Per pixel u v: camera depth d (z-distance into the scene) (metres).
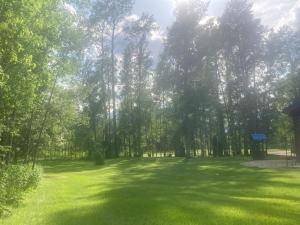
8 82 13.09
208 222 9.38
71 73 20.55
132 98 62.50
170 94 60.75
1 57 10.84
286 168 29.28
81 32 20.08
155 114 65.56
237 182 20.09
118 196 13.92
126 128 62.16
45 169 34.25
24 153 23.67
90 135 55.12
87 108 54.56
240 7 54.22
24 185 13.69
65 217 10.45
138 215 10.28
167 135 67.94
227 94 57.25
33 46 13.74
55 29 16.75
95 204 12.27
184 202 11.94
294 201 13.00
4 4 9.71
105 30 56.41
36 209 11.77
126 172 29.19
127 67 60.66
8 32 10.20
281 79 56.28
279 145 79.69
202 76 53.56
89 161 50.69
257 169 28.94
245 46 54.22
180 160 45.69
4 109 16.11
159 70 55.50
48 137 25.17
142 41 59.94
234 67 55.72
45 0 11.45
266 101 55.47
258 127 54.03
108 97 57.62
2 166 14.48
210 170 29.20
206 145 63.78
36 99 18.31
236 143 58.16
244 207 11.18
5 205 11.49
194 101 51.12
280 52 55.25
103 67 55.16
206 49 52.81
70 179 22.95
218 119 58.25
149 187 17.47
